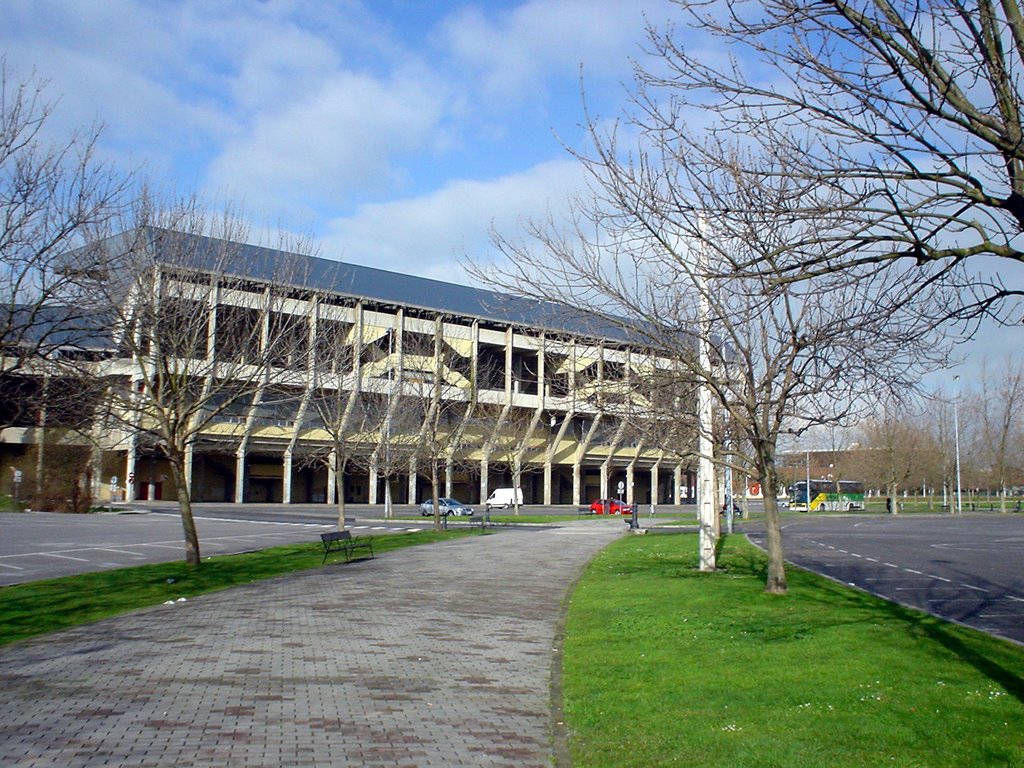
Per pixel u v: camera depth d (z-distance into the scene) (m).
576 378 16.92
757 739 7.16
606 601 16.06
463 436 56.72
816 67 6.56
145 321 18.81
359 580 19.47
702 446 21.09
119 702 8.54
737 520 59.53
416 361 47.06
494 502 73.31
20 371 14.48
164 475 70.06
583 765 6.73
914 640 11.60
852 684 9.06
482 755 7.06
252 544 30.02
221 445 63.59
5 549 27.02
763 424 16.22
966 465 79.88
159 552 26.44
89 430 29.84
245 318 24.16
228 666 10.30
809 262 7.00
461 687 9.48
